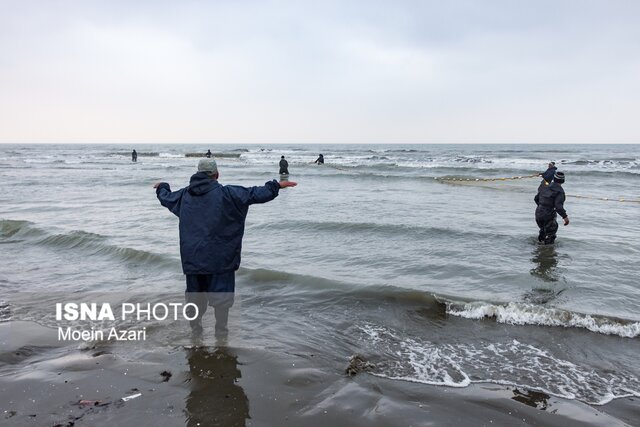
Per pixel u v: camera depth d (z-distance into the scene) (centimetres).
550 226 947
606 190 2141
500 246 941
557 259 834
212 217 411
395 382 388
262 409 336
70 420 314
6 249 920
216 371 395
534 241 984
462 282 696
